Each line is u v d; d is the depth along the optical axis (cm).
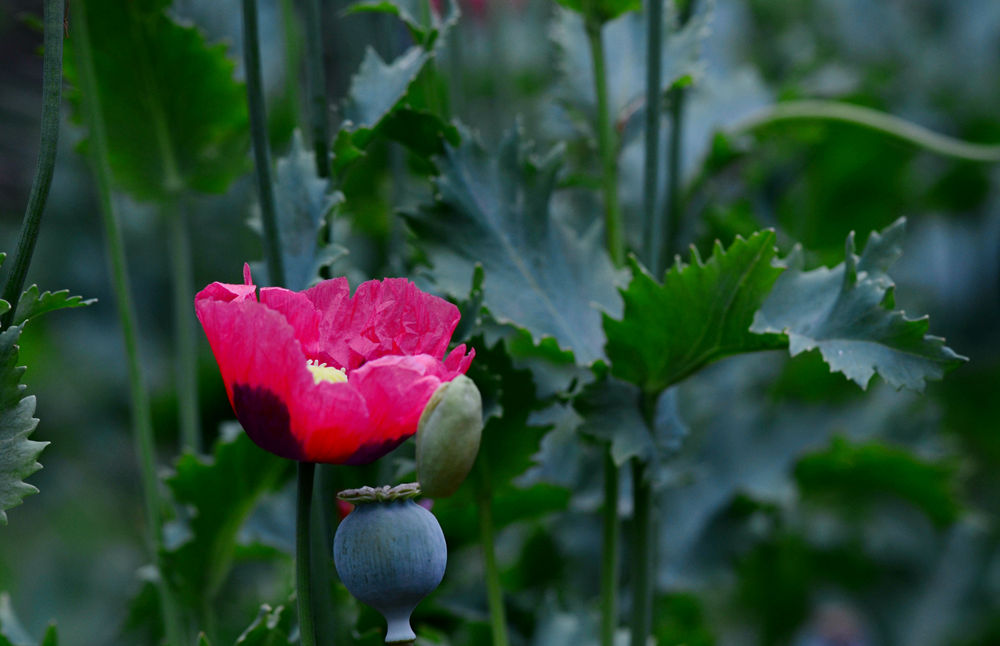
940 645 284
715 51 256
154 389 312
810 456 212
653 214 162
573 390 162
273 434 141
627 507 180
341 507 163
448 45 202
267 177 155
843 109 198
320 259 156
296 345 139
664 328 156
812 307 157
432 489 141
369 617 165
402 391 141
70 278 349
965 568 293
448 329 145
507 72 308
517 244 162
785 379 238
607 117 169
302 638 144
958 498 268
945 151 194
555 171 164
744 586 274
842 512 291
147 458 164
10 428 146
